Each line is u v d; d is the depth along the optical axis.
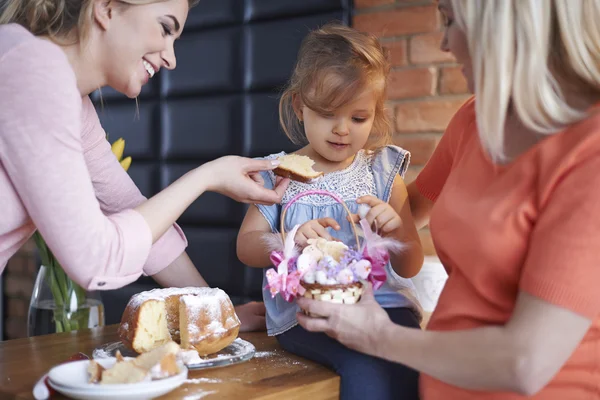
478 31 0.90
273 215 1.39
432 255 2.34
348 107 1.32
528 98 0.87
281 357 1.19
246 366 1.12
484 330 0.85
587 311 0.80
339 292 1.03
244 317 1.40
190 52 2.75
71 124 0.98
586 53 0.87
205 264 2.72
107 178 1.35
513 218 0.89
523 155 0.91
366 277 1.07
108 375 0.93
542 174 0.87
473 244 0.92
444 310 0.99
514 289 0.92
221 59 2.66
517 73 0.87
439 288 2.02
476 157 1.00
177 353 1.03
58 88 0.97
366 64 1.36
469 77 0.99
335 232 1.32
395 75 2.45
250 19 2.59
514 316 0.84
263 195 1.19
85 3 1.05
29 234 1.15
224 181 1.16
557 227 0.82
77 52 1.08
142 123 2.89
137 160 2.93
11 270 3.41
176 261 1.41
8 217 1.03
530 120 0.89
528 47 0.86
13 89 0.96
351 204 1.36
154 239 1.08
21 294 3.37
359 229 1.31
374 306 1.00
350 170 1.42
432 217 1.04
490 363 0.83
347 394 1.08
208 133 2.71
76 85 1.04
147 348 1.12
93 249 0.98
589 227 0.80
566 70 0.90
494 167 0.95
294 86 1.46
